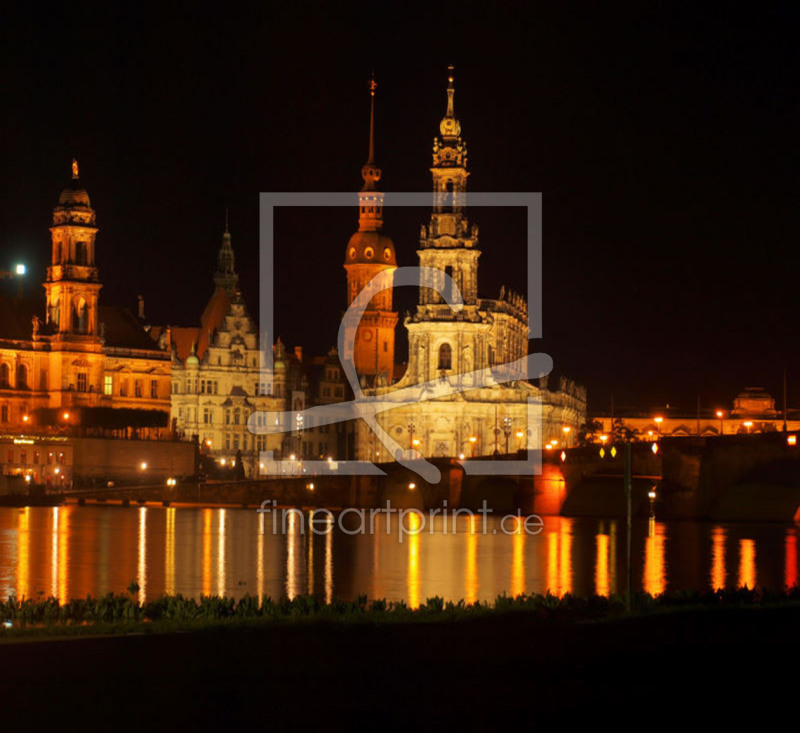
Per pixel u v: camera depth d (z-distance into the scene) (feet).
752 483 638.94
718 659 176.04
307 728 144.56
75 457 652.07
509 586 327.67
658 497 605.73
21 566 350.02
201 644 185.98
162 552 390.63
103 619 218.38
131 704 153.38
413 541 455.22
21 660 175.22
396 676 166.40
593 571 363.56
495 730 143.54
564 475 648.38
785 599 238.48
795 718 147.84
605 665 172.35
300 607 225.97
